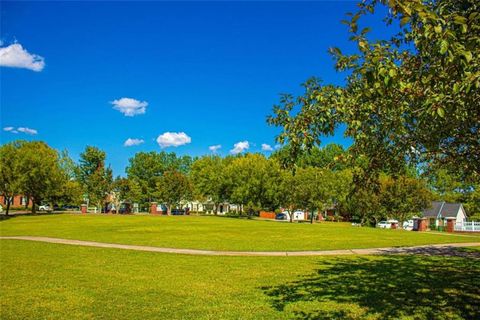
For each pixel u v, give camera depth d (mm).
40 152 59125
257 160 60781
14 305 8547
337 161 7414
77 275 11898
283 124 6148
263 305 8633
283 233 27875
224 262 14695
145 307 8477
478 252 18047
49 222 38406
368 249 19125
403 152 7078
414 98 5473
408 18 4121
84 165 81688
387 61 4414
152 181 93938
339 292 9836
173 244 20609
